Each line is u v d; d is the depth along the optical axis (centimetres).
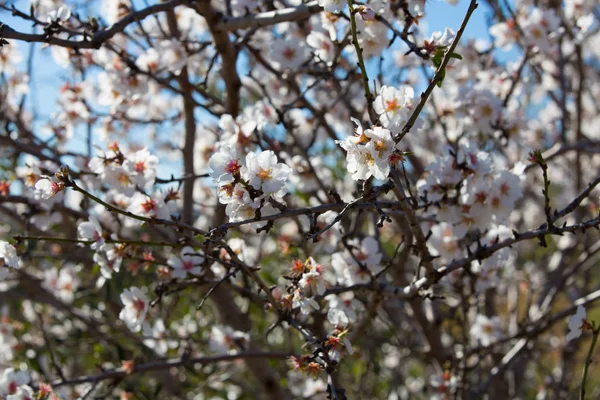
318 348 71
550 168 169
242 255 91
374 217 106
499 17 116
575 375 149
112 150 85
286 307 77
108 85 98
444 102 113
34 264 137
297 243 96
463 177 81
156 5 87
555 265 131
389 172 66
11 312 136
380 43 84
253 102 133
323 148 130
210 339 107
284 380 126
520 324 108
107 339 112
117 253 80
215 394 133
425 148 124
